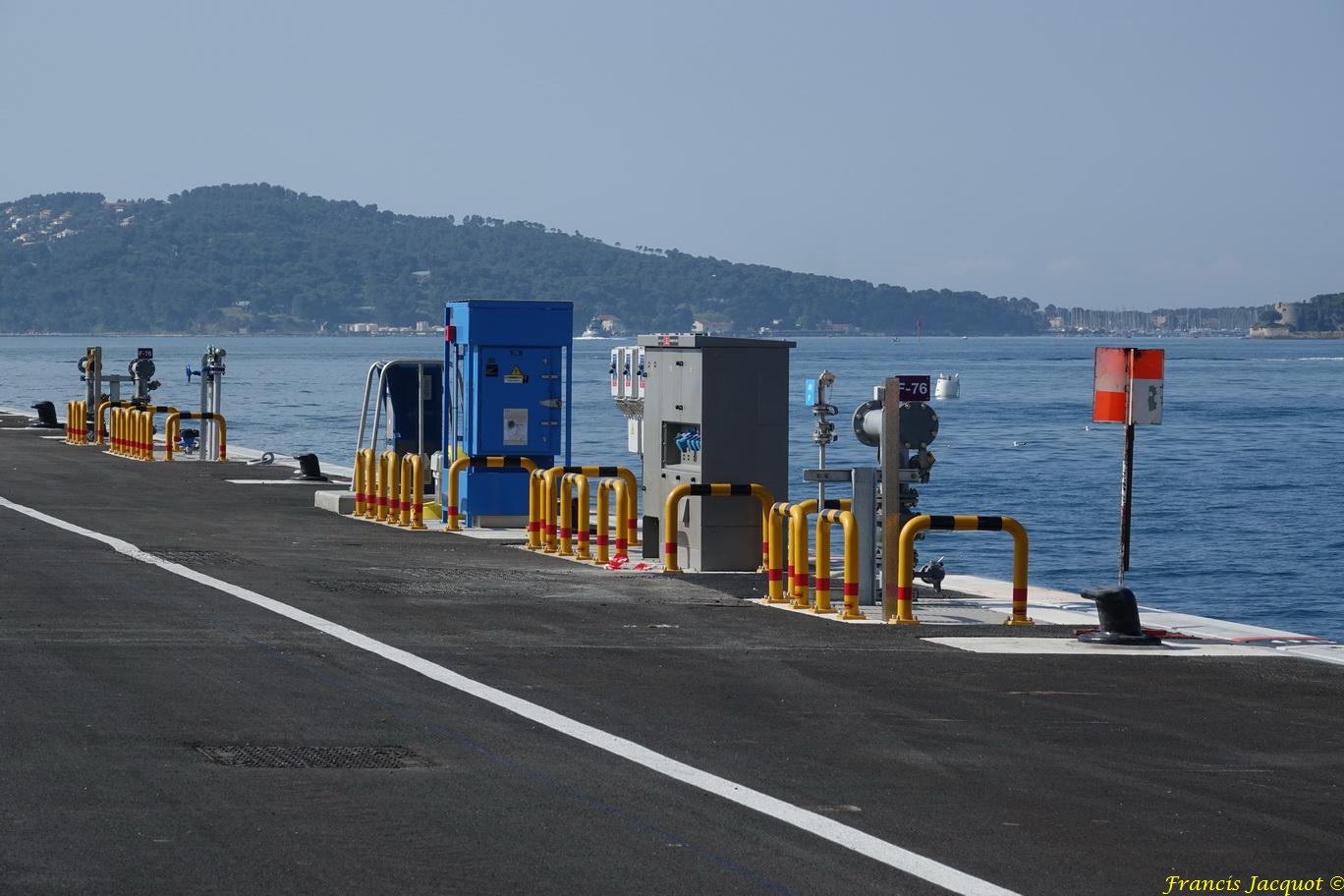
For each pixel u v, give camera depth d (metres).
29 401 104.25
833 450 72.69
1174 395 129.62
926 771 10.65
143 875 8.18
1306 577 37.41
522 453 25.77
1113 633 15.66
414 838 8.91
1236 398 124.38
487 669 13.78
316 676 13.30
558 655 14.51
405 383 29.44
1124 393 16.53
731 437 20.27
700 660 14.44
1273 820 9.63
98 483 32.88
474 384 25.58
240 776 10.13
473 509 25.59
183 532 24.23
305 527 25.36
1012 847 9.02
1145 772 10.73
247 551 21.94
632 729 11.65
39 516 26.09
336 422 84.88
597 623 16.38
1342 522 46.97
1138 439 79.75
